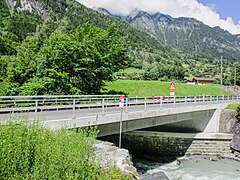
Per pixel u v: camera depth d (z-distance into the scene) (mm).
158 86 55344
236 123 34906
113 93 43594
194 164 27672
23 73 31781
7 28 111500
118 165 11750
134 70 92750
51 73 29312
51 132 10297
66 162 7738
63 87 30000
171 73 97750
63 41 32094
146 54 140500
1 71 34031
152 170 25141
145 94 50500
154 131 32844
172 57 166000
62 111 20625
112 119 19219
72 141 9141
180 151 31734
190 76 114375
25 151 7664
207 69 138750
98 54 34562
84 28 37688
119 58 39000
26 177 7062
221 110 35844
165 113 25859
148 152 30938
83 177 7727
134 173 11555
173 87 28719
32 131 9086
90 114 18453
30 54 33938
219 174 24531
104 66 36312
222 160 29688
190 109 30203
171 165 27203
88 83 34688
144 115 22781
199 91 65625
